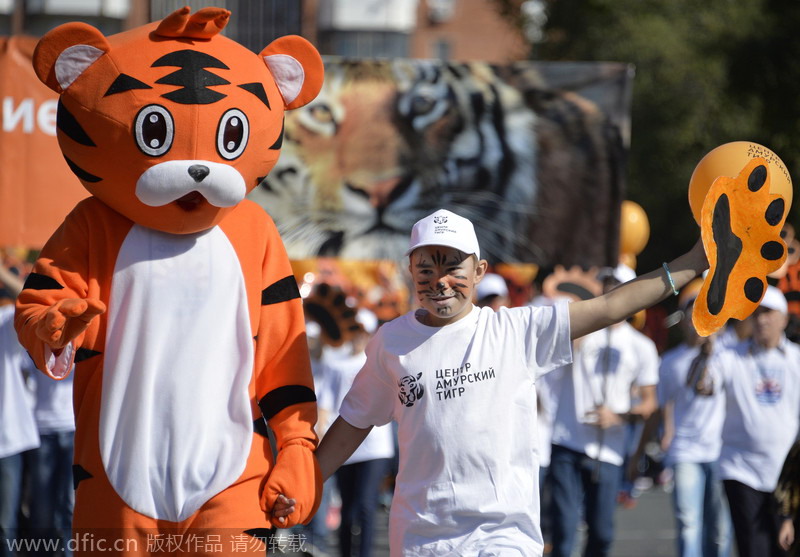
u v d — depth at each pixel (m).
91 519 5.82
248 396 6.03
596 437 10.78
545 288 12.61
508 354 6.12
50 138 9.84
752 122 29.47
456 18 55.94
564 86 10.55
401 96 10.42
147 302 5.91
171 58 5.82
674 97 30.34
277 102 6.20
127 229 6.02
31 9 27.00
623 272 12.32
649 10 31.75
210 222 5.98
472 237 6.19
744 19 29.67
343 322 12.79
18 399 10.90
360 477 11.71
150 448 5.84
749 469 10.30
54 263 5.90
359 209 10.39
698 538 10.88
